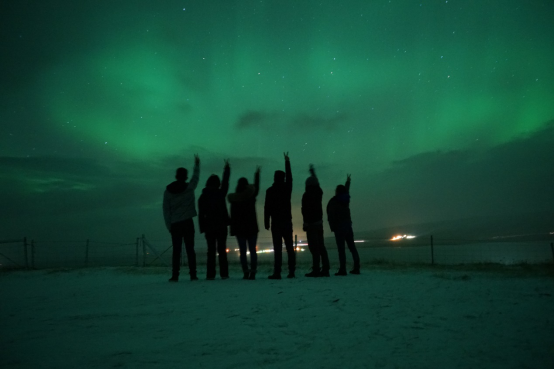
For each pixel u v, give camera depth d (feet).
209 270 22.00
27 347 9.51
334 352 8.81
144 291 17.70
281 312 12.77
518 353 8.37
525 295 14.43
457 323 10.95
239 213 21.72
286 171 22.53
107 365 8.09
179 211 21.50
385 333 10.19
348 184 24.48
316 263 22.49
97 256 53.42
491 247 99.86
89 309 14.20
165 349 9.25
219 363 8.19
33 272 37.52
